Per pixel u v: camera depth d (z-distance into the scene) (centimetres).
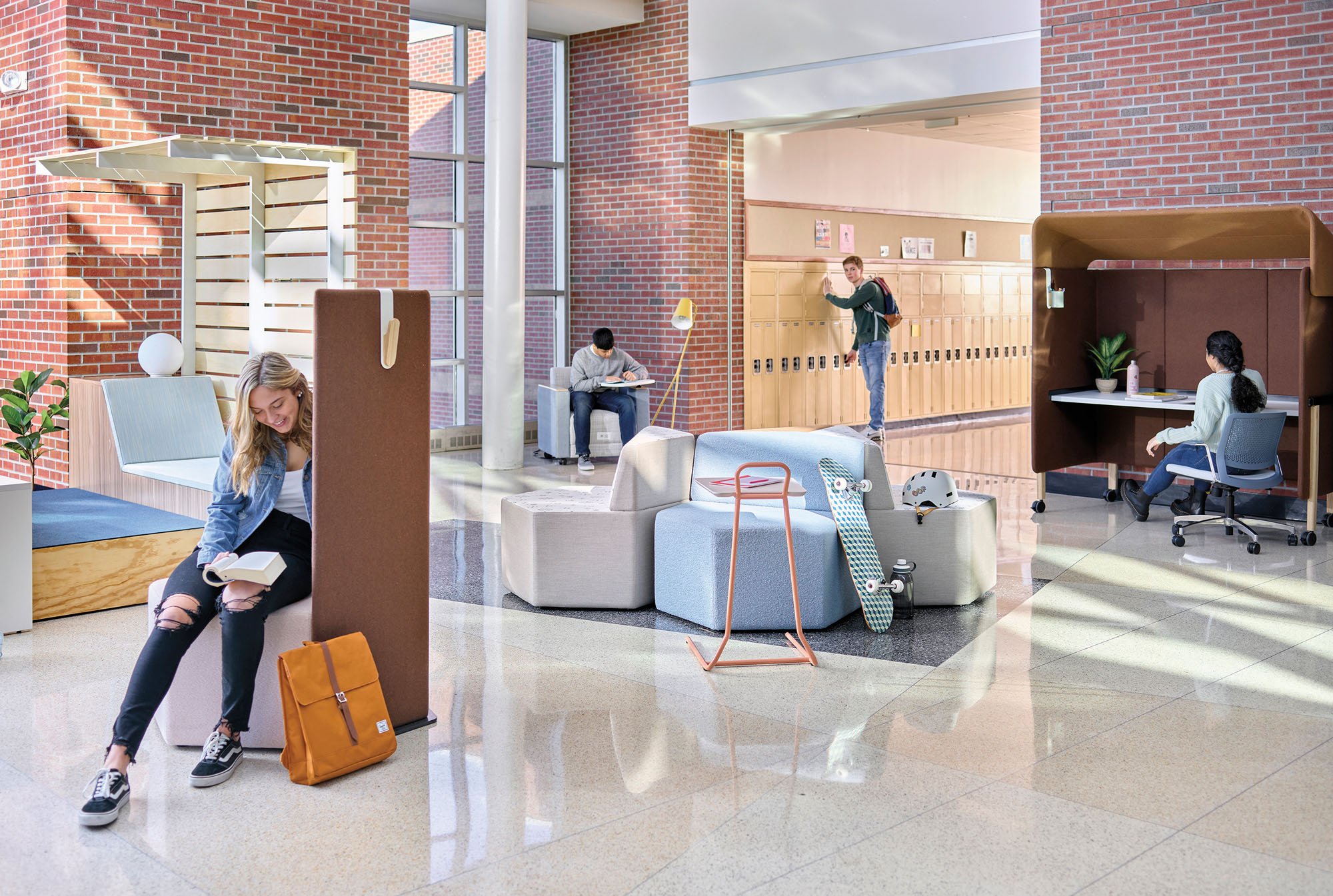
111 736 405
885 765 381
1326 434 732
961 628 543
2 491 517
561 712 430
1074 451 877
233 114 868
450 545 719
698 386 1156
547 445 1096
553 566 571
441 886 302
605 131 1192
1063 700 445
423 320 398
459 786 364
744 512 566
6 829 335
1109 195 852
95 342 817
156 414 721
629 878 306
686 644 518
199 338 840
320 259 757
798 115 1046
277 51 889
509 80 985
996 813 344
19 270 844
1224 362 716
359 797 357
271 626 390
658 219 1155
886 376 1349
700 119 1111
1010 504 869
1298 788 362
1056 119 873
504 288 1006
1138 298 880
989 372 1509
